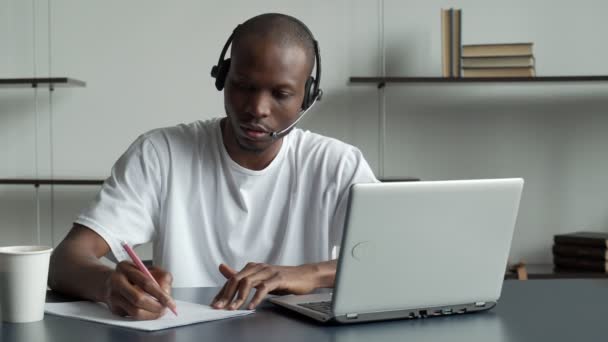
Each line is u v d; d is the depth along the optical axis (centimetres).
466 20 285
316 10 283
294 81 133
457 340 90
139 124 283
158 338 89
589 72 285
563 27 285
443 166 287
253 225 156
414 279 101
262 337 90
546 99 286
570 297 119
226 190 154
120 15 281
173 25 282
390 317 101
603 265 256
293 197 157
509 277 254
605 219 288
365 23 284
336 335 92
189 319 98
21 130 284
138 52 282
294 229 157
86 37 282
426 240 100
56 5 281
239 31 136
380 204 96
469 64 263
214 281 155
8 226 286
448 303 105
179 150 154
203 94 283
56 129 283
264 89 132
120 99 283
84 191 287
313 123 285
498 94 286
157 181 152
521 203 288
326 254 158
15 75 282
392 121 286
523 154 287
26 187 286
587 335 93
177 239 152
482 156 287
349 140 286
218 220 154
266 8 283
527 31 285
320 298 112
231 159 153
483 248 105
